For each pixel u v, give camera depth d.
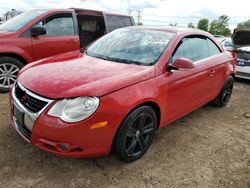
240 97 6.41
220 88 5.02
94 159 3.20
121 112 2.76
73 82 2.78
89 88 2.66
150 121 3.28
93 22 6.78
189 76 3.78
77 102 2.58
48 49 5.57
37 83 2.83
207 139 4.01
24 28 5.26
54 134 2.56
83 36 6.67
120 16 7.34
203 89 4.30
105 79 2.86
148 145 3.37
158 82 3.23
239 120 4.89
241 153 3.70
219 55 4.84
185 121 4.60
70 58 3.66
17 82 3.15
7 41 5.04
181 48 3.84
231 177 3.14
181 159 3.40
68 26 5.91
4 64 5.09
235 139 4.10
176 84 3.53
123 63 3.42
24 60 5.30
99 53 3.82
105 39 4.23
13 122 3.16
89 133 2.62
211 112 5.17
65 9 5.96
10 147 3.27
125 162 3.17
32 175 2.84
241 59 7.64
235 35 8.16
